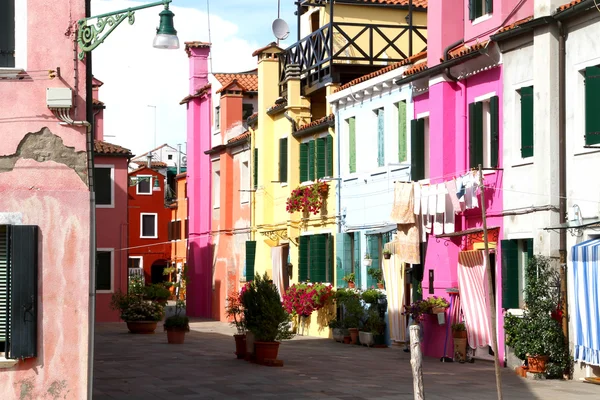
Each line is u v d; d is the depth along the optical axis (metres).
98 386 19.78
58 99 15.05
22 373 14.91
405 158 29.59
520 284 23.62
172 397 18.34
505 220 24.02
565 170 21.89
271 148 41.47
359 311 31.47
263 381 20.73
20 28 15.23
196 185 52.66
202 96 52.25
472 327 25.25
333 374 22.19
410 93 29.20
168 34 14.78
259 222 42.22
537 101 22.53
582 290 20.98
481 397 18.58
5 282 15.01
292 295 36.12
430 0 27.67
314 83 36.88
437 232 26.75
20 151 15.12
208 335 35.62
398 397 18.53
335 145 34.53
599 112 20.81
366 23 36.09
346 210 33.72
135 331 36.25
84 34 15.19
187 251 53.75
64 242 15.09
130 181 72.88
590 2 20.55
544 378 21.52
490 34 25.41
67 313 15.04
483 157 25.34
